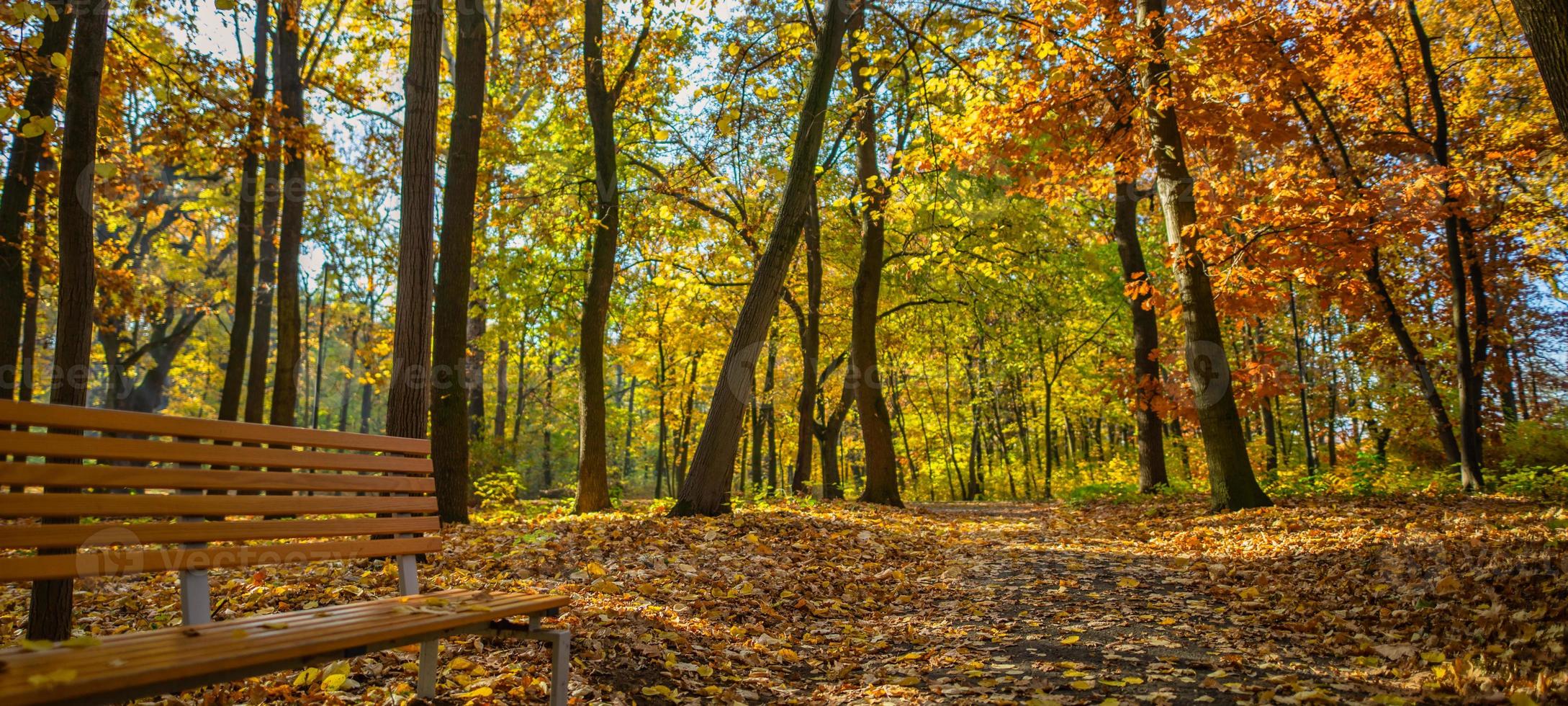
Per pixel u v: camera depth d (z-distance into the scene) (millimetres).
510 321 17000
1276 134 11430
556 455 35531
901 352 22844
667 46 13492
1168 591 6328
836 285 20297
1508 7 14406
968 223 16125
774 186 17000
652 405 29500
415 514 3623
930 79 12125
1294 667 3947
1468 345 12812
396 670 3684
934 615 5676
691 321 21828
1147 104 10758
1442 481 12695
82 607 4660
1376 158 15094
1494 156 14008
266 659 2041
